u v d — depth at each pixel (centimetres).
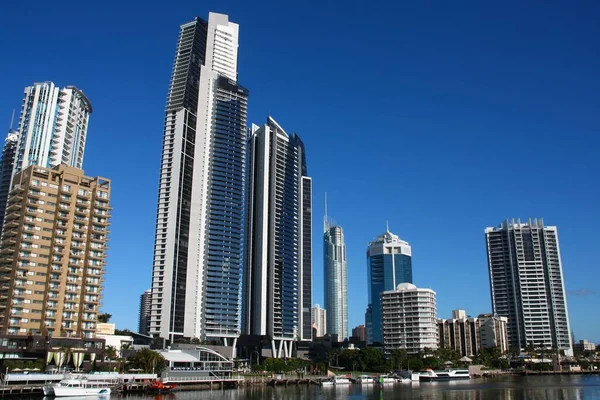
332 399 18300
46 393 16362
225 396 18600
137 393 18712
